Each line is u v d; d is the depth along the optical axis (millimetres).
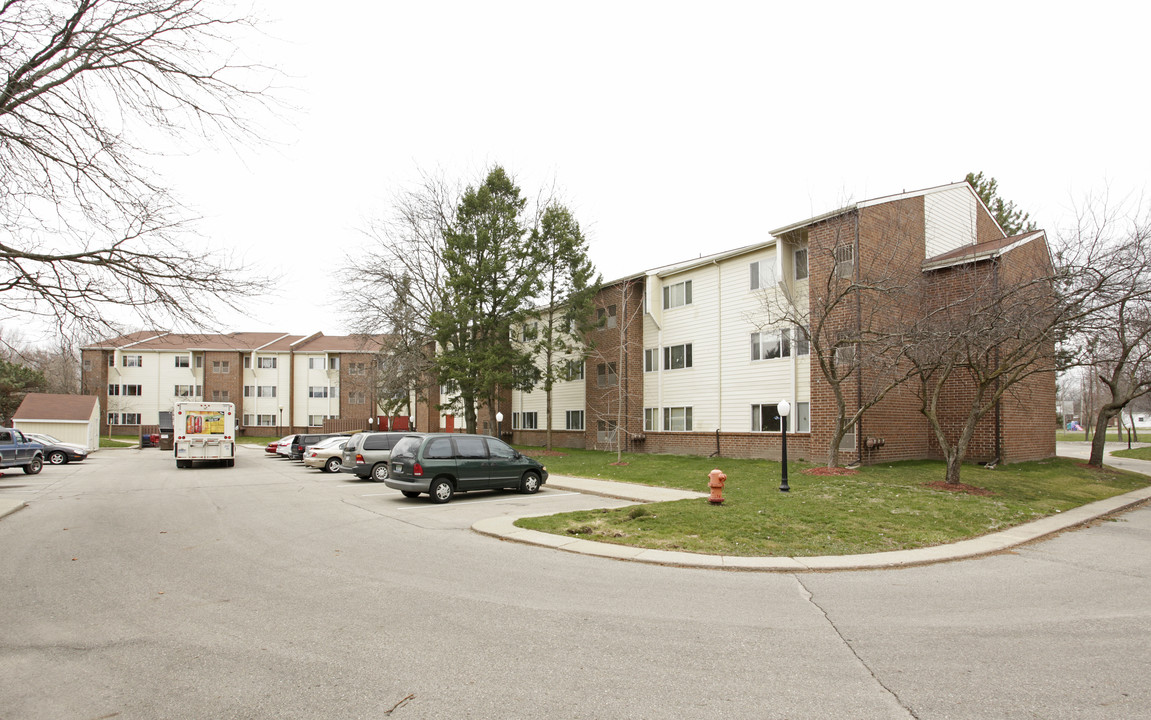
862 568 8844
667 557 9273
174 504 15461
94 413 47906
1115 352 20094
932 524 11680
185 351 63406
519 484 16969
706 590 7582
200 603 6855
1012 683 4773
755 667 5082
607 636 5824
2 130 7738
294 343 66188
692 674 4938
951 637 5859
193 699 4457
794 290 23609
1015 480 17781
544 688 4648
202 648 5477
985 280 16812
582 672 4961
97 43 7992
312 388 65125
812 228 21938
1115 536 11562
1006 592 7578
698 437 27375
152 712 4254
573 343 35000
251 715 4211
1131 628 6148
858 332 17641
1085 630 6082
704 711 4285
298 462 33312
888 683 4770
